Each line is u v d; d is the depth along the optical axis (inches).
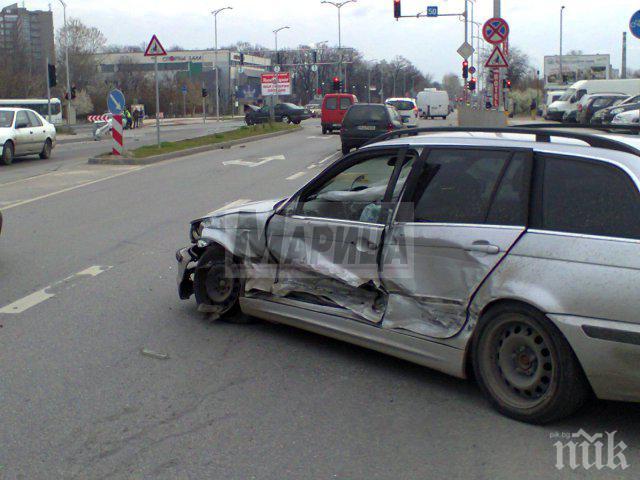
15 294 302.4
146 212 511.2
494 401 187.5
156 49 965.2
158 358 229.3
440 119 2549.2
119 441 174.2
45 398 199.0
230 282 258.4
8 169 828.0
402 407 193.0
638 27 552.1
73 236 425.4
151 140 1366.9
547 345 173.8
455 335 192.2
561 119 1877.5
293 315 236.4
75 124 2679.6
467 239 189.6
